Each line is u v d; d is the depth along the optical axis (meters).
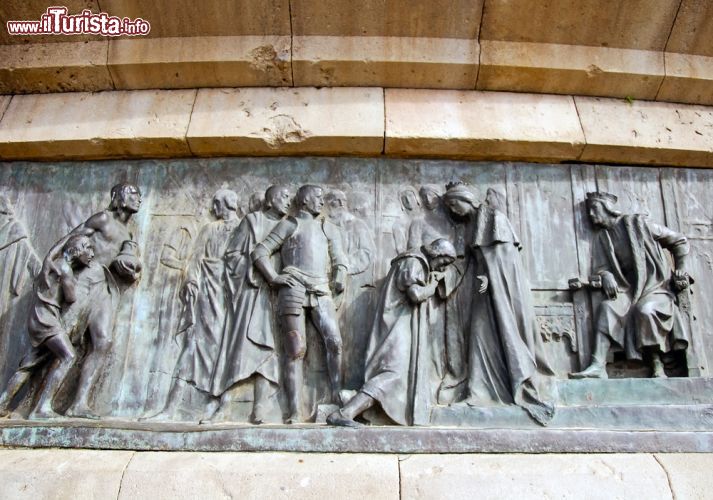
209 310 3.68
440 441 3.16
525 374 3.41
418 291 3.53
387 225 3.89
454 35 4.05
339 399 3.39
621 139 4.00
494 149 4.00
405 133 3.93
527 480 3.00
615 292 3.69
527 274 3.81
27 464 3.09
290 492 2.96
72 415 3.41
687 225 3.99
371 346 3.48
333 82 4.09
